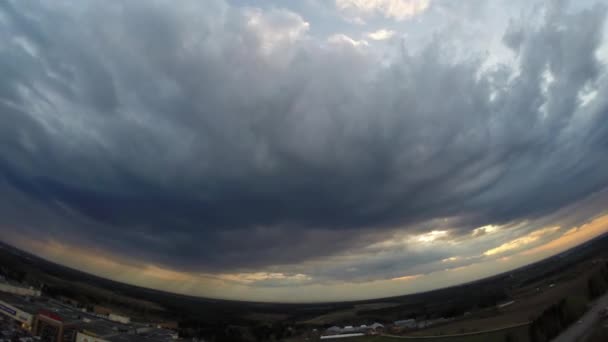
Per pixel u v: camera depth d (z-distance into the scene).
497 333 147.25
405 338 171.38
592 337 113.62
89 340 144.25
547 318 142.00
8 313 151.75
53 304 184.62
